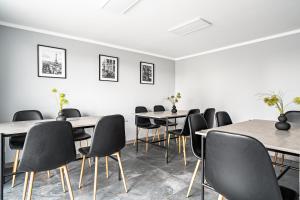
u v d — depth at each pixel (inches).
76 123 81.9
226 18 100.8
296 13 94.3
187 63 191.6
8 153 105.4
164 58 195.0
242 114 147.2
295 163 115.0
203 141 62.1
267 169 33.5
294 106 120.2
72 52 131.6
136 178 91.4
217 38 135.9
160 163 112.8
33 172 57.4
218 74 163.9
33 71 115.5
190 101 188.9
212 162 42.9
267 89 132.6
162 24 109.9
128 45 155.1
